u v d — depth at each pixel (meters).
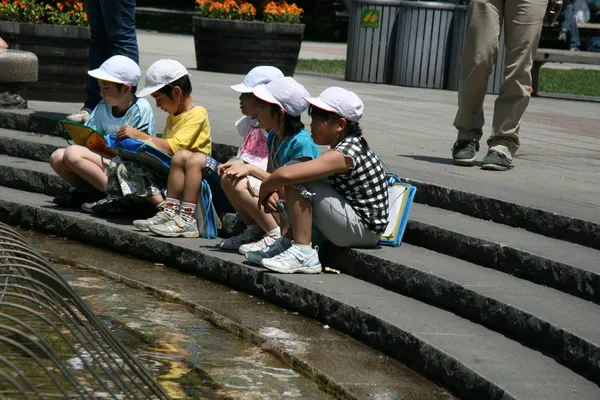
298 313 6.52
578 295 6.00
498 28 8.76
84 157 8.53
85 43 12.66
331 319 6.23
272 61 19.17
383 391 5.07
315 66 22.88
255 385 5.05
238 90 7.57
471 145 9.12
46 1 14.35
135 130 8.02
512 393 4.69
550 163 9.70
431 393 5.10
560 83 22.12
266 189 6.79
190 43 27.97
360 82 19.34
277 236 7.35
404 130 11.72
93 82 10.77
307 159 7.01
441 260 6.78
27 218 8.81
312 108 6.93
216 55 19.02
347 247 7.02
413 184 8.03
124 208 8.59
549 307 5.70
